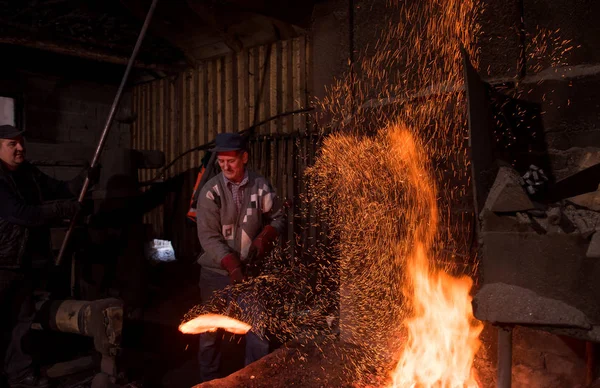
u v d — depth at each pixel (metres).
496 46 2.69
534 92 2.56
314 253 5.76
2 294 3.37
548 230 1.98
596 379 2.24
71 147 4.92
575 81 2.45
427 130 2.93
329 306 4.76
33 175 3.71
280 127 6.66
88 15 6.87
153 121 8.82
